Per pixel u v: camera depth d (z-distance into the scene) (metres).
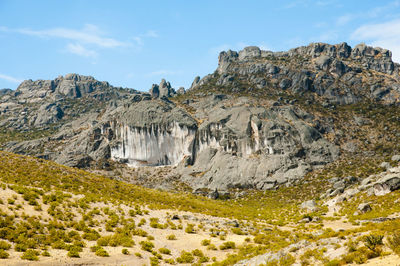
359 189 74.50
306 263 23.48
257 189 126.50
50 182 54.75
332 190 93.94
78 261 25.92
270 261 26.34
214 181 134.00
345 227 49.19
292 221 62.97
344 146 148.38
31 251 25.30
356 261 20.78
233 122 154.88
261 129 147.38
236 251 35.62
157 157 161.62
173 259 31.53
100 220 39.81
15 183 46.34
